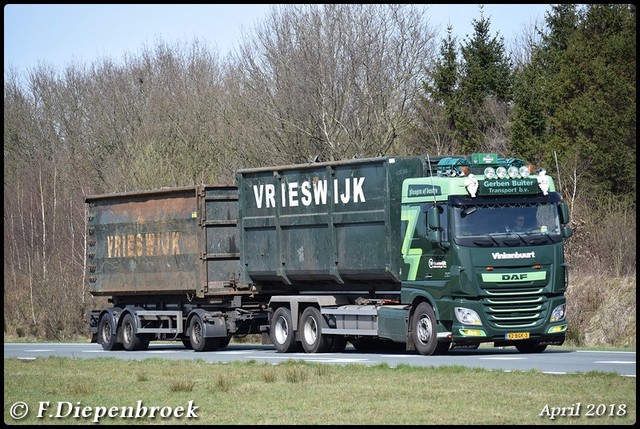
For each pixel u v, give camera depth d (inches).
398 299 2207.2
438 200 2033.7
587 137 4136.3
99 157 5472.4
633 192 3794.3
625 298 2933.1
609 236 3297.2
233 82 4862.2
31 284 4104.3
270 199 2418.8
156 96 5142.7
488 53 4758.9
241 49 4554.6
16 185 5270.7
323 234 2287.2
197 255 2539.4
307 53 4355.3
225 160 4606.3
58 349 2812.5
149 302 2731.3
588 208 3678.6
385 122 4387.3
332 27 4407.0
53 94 5856.3
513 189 2031.3
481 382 1487.5
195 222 2546.8
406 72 4451.3
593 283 3095.5
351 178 2219.5
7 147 5812.0
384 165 2146.9
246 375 1699.1
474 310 1993.1
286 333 2363.4
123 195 2748.5
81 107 5807.1
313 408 1301.7
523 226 2028.8
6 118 5812.0
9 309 4141.2
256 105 4485.7
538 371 1608.0
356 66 4357.8
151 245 2677.2
